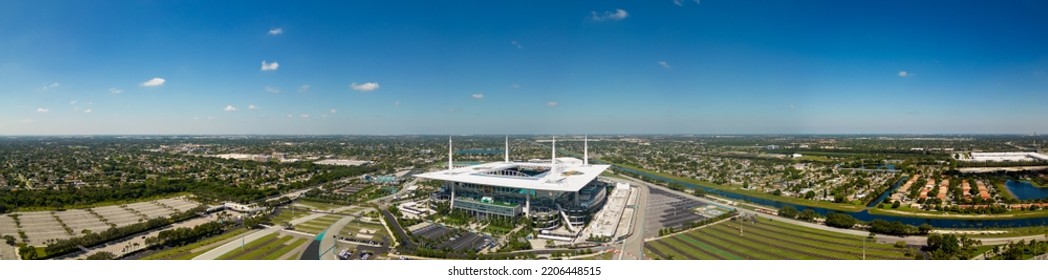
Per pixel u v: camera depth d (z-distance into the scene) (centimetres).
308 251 19412
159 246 19888
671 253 19012
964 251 17575
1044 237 19675
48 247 18600
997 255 17325
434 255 18662
